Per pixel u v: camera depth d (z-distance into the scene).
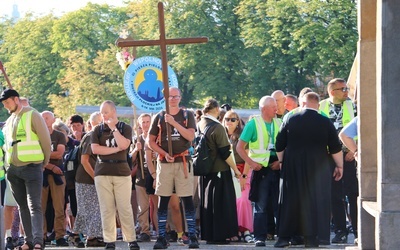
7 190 21.83
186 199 20.64
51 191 22.62
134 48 23.95
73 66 107.75
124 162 20.06
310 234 19.67
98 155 20.09
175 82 23.19
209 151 21.61
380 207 13.83
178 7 98.44
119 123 20.05
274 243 21.73
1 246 18.36
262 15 91.56
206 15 96.44
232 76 94.56
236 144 23.00
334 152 19.92
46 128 20.12
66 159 22.89
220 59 94.00
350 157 20.97
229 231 21.73
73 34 114.06
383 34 13.74
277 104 23.12
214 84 93.56
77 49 113.44
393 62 13.74
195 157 21.61
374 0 15.90
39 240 19.86
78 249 21.36
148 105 23.27
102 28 113.62
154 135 20.64
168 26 97.81
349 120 21.36
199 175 21.64
